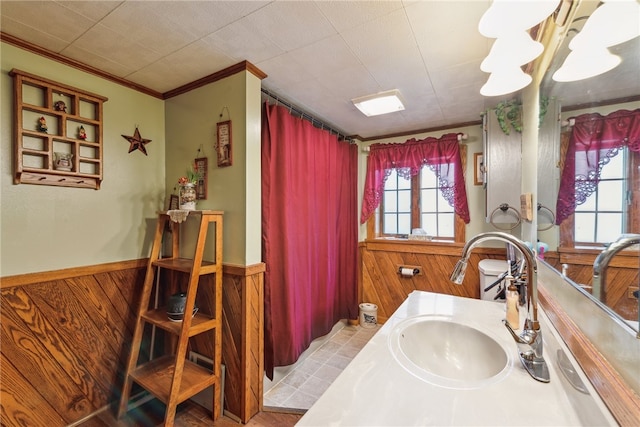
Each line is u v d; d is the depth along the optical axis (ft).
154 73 6.17
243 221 5.87
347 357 8.47
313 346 8.79
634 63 2.20
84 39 4.96
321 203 8.87
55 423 5.35
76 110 5.63
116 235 6.33
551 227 4.35
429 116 8.69
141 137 6.77
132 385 6.36
